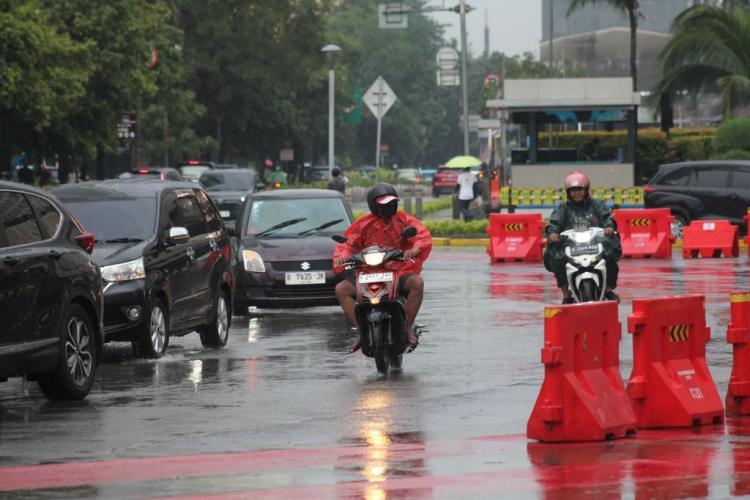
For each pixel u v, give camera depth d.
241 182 98.12
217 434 23.92
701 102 188.38
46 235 28.64
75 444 23.14
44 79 96.19
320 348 37.28
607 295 39.31
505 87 90.19
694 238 71.12
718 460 20.59
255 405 27.23
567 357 22.61
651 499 17.67
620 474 19.50
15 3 94.50
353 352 34.53
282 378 31.30
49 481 19.84
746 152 105.81
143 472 20.45
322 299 45.66
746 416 25.62
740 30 108.06
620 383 23.56
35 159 118.75
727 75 110.62
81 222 36.62
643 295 50.06
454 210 109.81
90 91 114.12
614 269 38.78
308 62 178.12
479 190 105.50
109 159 166.00
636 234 71.44
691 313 24.84
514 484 18.91
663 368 24.23
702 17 109.12
